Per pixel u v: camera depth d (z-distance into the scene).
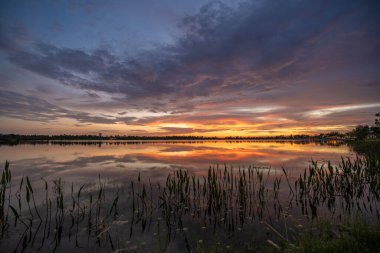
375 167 15.96
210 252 6.57
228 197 12.72
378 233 6.22
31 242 7.56
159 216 9.84
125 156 31.61
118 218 9.49
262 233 8.03
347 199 11.89
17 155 32.59
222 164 22.98
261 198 12.33
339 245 5.75
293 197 12.49
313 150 44.03
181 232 8.30
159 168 20.64
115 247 7.27
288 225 8.65
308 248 5.82
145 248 7.18
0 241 7.64
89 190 13.23
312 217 9.23
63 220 9.22
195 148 52.41
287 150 44.56
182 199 11.62
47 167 21.09
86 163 23.94
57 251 7.07
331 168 13.38
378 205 10.93
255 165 22.31
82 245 7.41
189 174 18.00
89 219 9.16
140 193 12.88
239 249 6.89
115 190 13.32
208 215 10.07
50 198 11.74
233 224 8.95
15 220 8.67
